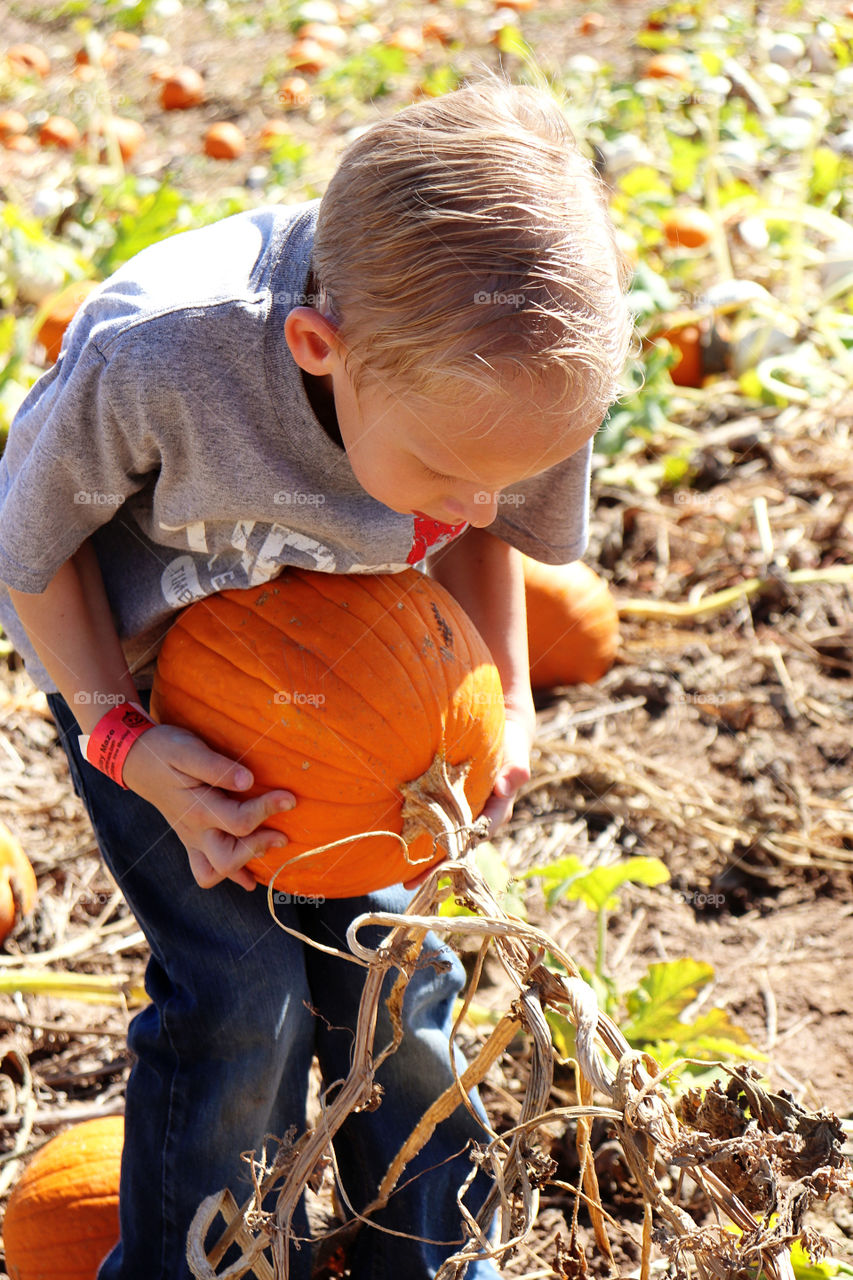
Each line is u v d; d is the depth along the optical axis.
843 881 2.72
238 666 1.55
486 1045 1.43
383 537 1.56
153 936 1.69
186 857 1.67
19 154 6.48
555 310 1.25
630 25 8.16
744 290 4.25
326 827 1.54
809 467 3.87
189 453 1.50
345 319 1.32
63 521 1.55
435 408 1.28
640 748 3.07
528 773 1.81
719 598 3.45
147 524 1.65
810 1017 2.38
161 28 9.33
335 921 1.77
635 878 2.26
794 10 7.91
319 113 7.17
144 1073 1.70
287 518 1.54
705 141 5.81
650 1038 2.13
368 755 1.51
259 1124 1.67
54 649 1.62
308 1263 1.74
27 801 2.97
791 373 4.28
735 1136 1.28
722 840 2.82
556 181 1.29
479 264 1.24
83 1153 1.93
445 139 1.29
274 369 1.45
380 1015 1.75
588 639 3.19
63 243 5.20
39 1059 2.36
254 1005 1.64
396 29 8.85
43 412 1.55
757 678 3.25
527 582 3.13
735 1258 1.19
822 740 3.07
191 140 6.87
